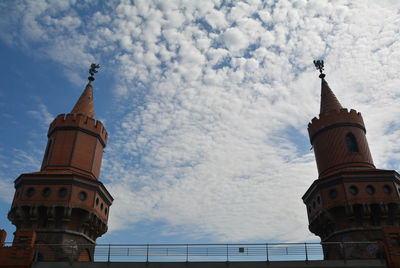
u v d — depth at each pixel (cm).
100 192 3416
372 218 3094
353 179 3200
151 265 2578
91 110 4012
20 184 3259
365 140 3697
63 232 3030
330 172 3509
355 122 3694
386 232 2677
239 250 2638
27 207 3102
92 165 3588
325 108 3978
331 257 3238
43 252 2894
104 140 3944
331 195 3247
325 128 3734
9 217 3225
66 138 3581
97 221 3319
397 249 2595
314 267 2589
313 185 3459
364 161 3481
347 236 3055
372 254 2789
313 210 3512
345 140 3594
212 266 2581
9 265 2527
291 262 2605
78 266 2569
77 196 3186
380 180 3194
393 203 3073
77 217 3169
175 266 2577
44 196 3133
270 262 2598
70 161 3450
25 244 2612
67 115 3700
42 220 3105
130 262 2586
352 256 2902
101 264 2575
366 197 3103
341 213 3184
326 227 3278
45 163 3541
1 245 2706
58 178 3203
